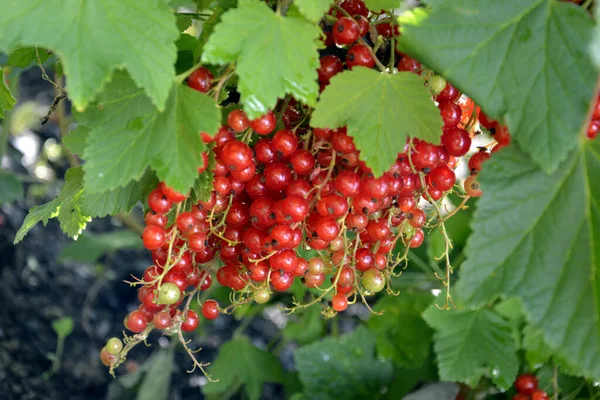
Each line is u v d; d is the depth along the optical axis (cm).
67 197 45
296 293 65
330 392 66
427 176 42
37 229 105
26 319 90
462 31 37
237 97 44
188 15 44
